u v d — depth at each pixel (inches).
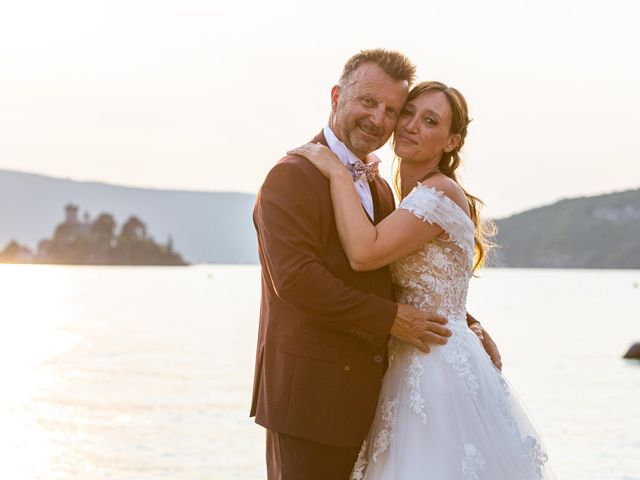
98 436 366.3
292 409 147.6
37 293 2188.7
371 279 150.1
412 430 149.3
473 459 146.3
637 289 2556.6
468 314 175.6
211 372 595.5
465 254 156.7
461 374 151.0
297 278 141.6
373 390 150.0
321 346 147.6
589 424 390.3
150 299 1851.6
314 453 148.6
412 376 150.8
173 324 1081.4
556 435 365.7
